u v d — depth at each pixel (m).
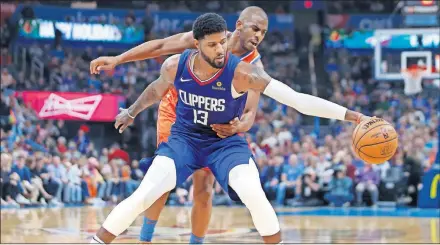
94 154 13.40
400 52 16.11
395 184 12.38
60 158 12.62
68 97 14.65
